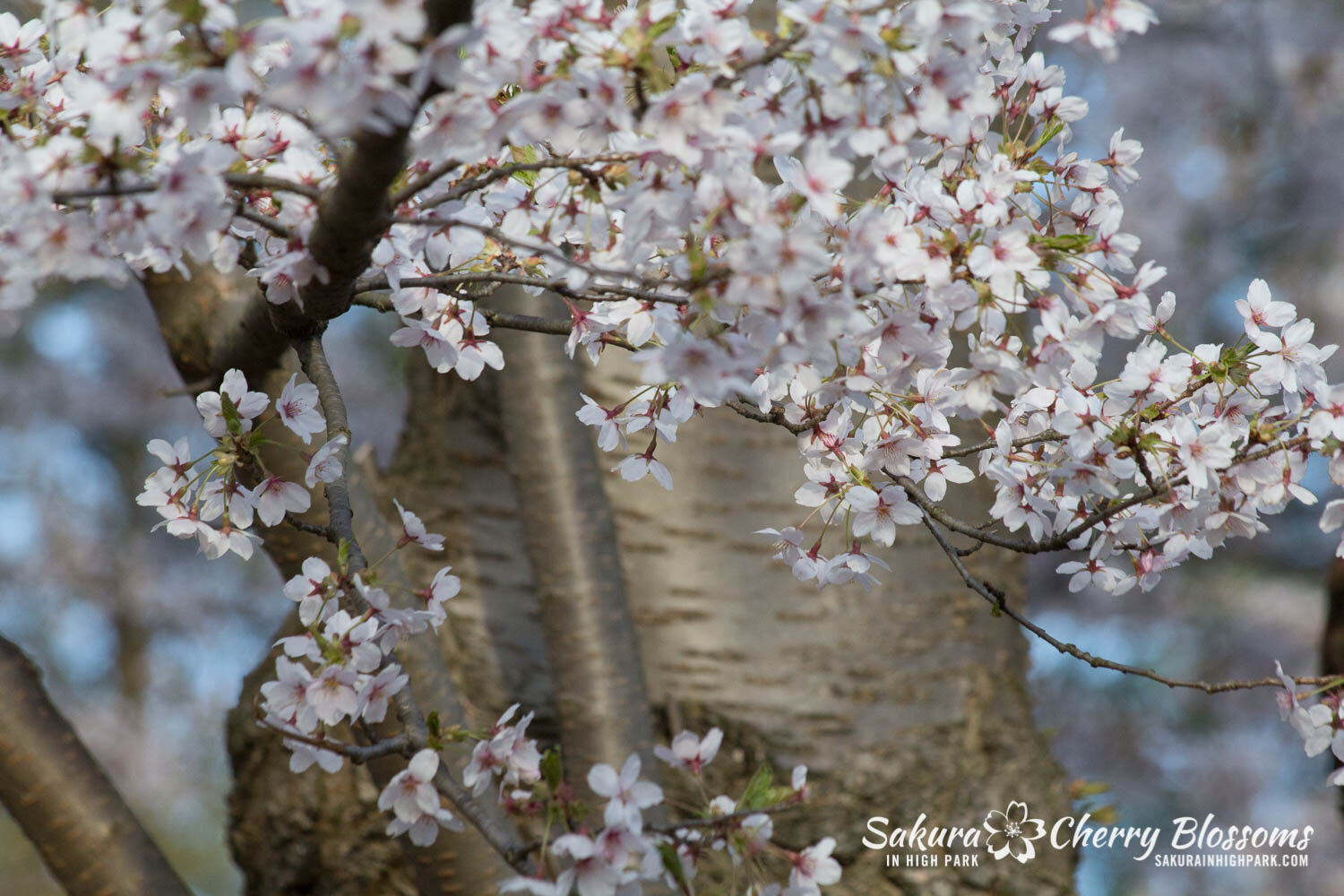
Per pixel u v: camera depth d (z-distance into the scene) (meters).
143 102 2.60
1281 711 2.81
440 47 2.55
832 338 2.64
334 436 2.79
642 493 3.28
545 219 2.76
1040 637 2.81
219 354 2.98
